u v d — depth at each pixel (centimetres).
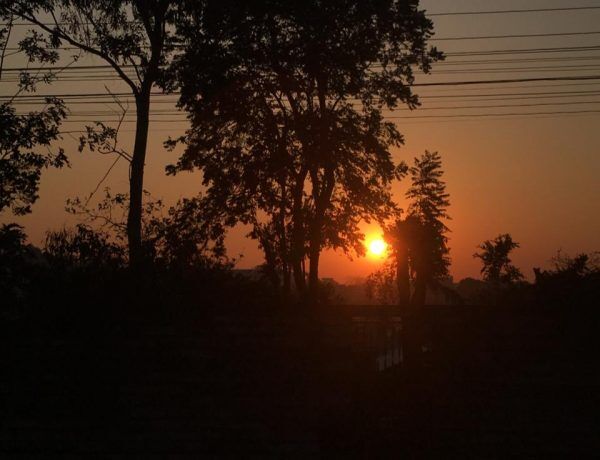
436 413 1200
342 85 2883
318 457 1162
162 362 1202
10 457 1175
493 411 1197
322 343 1206
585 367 1201
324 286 3053
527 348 1216
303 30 2756
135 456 1173
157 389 1195
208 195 3142
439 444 1186
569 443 1181
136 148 2514
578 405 1191
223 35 2717
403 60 3098
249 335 1210
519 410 1197
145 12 2527
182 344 1209
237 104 2966
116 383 1196
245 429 1178
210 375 1197
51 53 2278
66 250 1391
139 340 1209
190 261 1397
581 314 1216
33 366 1202
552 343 1215
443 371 1218
